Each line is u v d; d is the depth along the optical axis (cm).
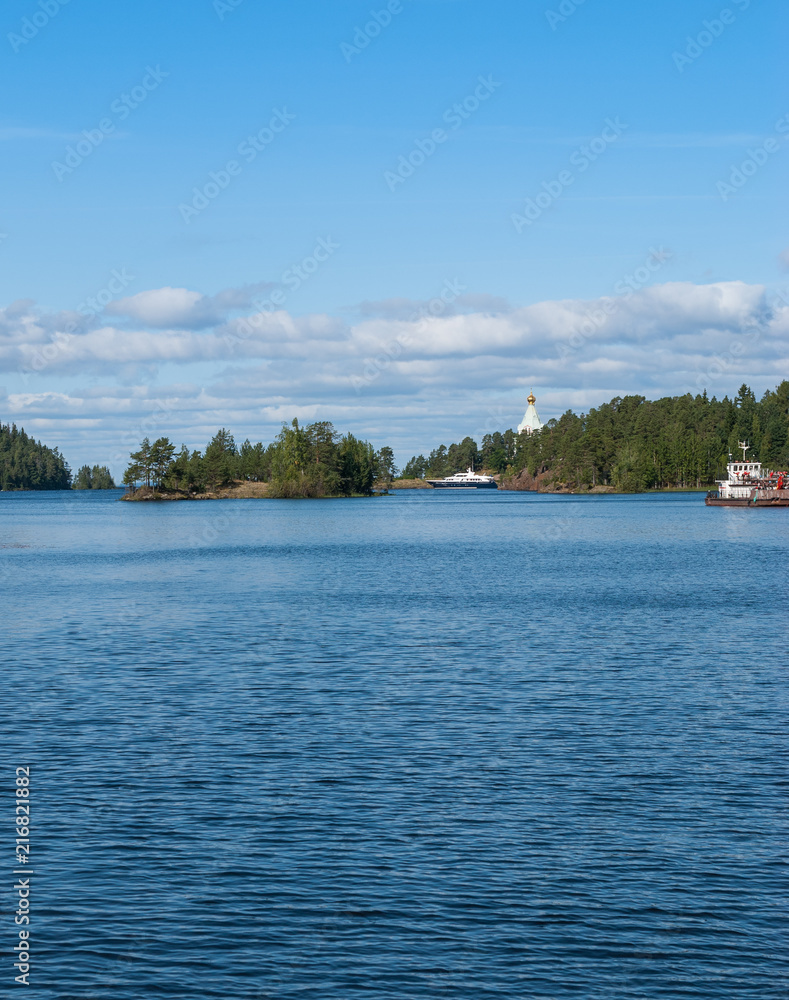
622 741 3039
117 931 1842
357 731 3178
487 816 2388
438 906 1930
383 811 2423
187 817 2391
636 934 1828
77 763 2844
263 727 3241
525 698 3644
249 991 1659
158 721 3328
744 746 2978
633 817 2378
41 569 9575
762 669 4169
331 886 2014
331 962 1738
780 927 1852
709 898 1959
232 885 2020
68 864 2125
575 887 2005
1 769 2789
